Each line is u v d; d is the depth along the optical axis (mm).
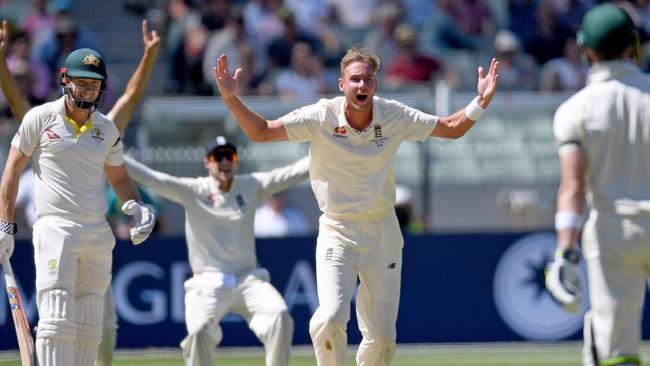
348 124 22141
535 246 41719
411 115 22656
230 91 21656
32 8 61250
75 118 23125
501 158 44812
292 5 60312
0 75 27547
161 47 59531
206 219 28281
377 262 23062
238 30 55844
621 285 18281
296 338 41219
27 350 22812
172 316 40844
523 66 58906
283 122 22188
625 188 18359
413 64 55219
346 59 22172
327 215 23156
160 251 40875
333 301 22578
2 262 23047
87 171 23141
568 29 60094
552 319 41562
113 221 39781
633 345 18234
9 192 23078
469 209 44812
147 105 43250
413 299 41625
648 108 18359
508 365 35594
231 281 28094
